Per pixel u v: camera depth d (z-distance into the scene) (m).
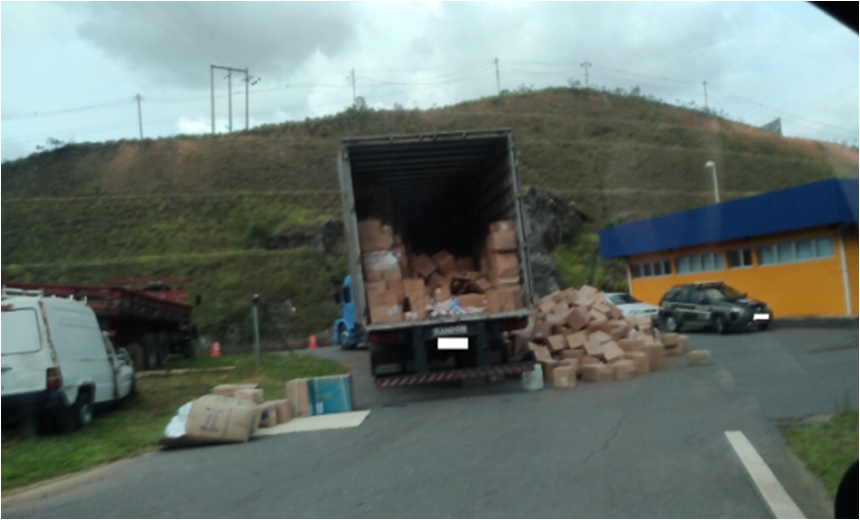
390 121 60.50
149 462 8.41
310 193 50.97
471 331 11.91
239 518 5.67
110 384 12.51
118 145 57.91
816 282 22.27
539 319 14.38
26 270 39.59
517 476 6.37
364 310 11.93
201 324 35.31
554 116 52.53
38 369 10.05
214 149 57.59
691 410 9.15
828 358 13.49
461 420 9.59
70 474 8.09
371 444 8.39
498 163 12.90
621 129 46.59
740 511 5.13
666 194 36.62
